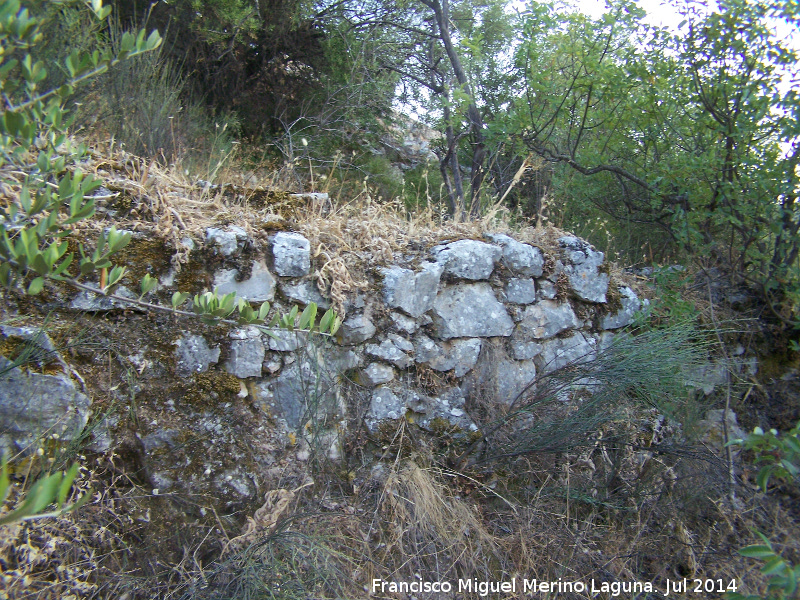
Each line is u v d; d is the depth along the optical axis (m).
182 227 2.59
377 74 7.91
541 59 4.99
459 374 3.10
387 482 2.65
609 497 3.07
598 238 5.11
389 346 2.91
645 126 4.55
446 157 7.00
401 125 8.20
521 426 3.11
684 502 3.11
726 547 3.03
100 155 2.85
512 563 2.65
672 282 3.80
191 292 2.52
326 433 2.74
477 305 3.16
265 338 2.62
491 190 6.73
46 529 2.03
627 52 4.46
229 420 2.48
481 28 8.02
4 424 2.05
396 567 2.46
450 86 6.82
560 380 3.09
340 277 2.81
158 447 2.31
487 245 3.22
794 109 3.68
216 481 2.37
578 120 5.07
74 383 2.20
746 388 3.84
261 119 7.17
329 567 2.26
